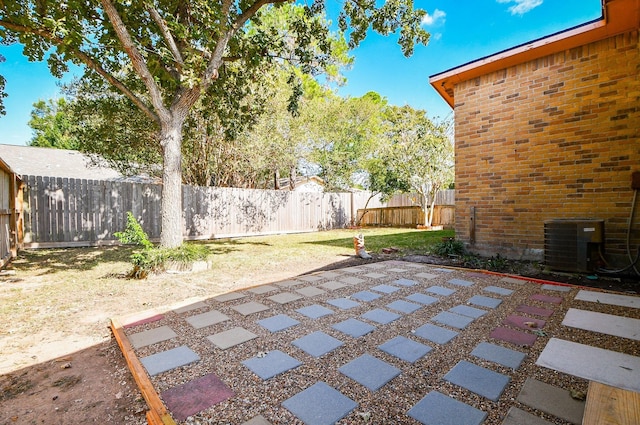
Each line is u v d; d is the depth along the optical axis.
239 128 7.71
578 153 4.74
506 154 5.48
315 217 14.05
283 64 7.77
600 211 4.55
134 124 8.35
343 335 2.52
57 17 4.26
